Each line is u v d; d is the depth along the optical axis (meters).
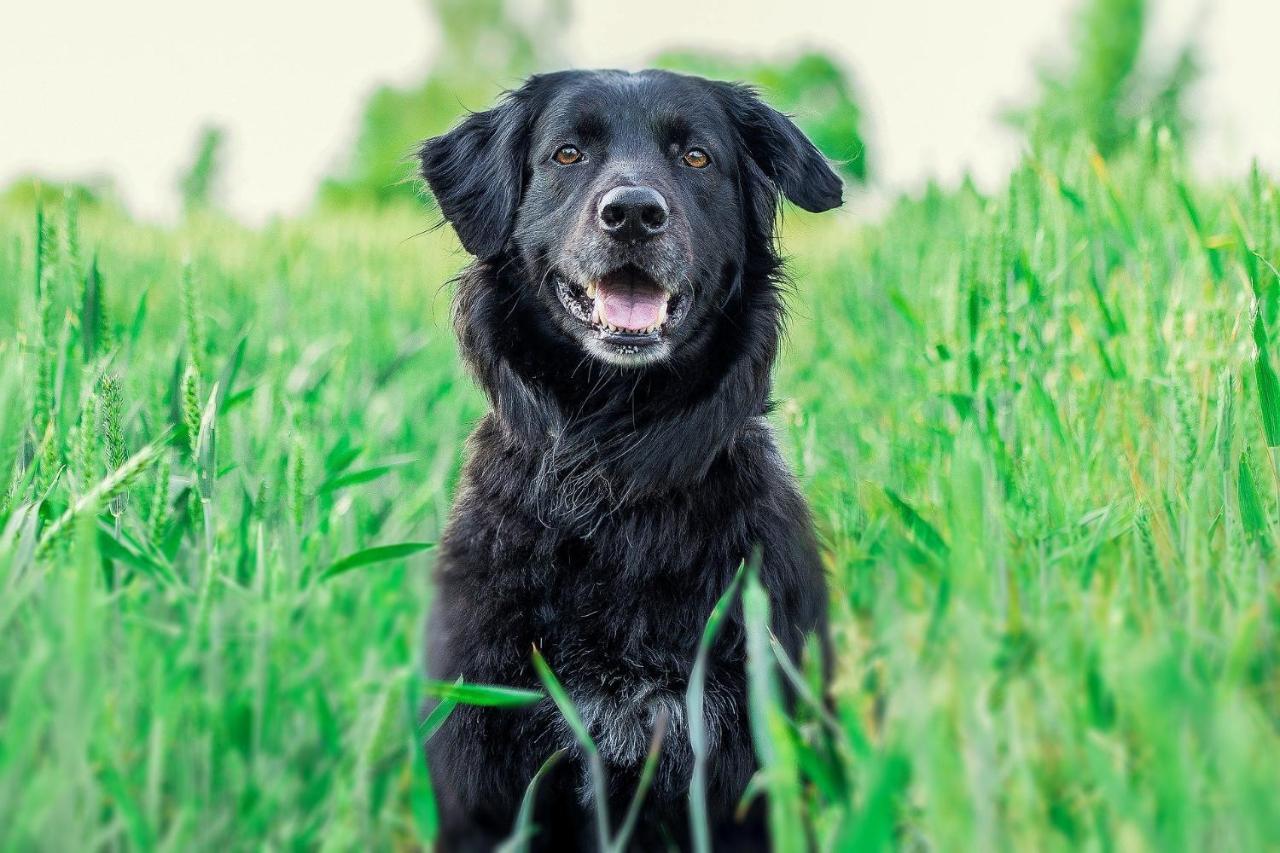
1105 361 3.54
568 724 3.19
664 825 3.22
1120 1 23.45
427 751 3.28
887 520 3.45
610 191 3.40
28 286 4.26
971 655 1.74
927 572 3.01
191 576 2.98
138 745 2.36
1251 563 2.54
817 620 3.47
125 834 2.21
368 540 4.00
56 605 2.05
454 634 3.26
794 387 6.25
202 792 2.32
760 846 3.23
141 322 3.63
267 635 2.55
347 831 2.14
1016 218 3.99
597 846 3.32
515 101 4.00
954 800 1.60
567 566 3.32
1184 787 1.61
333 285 8.03
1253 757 1.68
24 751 1.85
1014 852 1.81
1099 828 1.91
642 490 3.39
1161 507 2.93
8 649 2.18
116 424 3.01
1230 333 3.40
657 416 3.51
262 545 2.85
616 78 3.84
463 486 3.60
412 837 3.32
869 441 4.74
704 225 3.69
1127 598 2.60
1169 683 1.62
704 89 3.93
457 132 4.15
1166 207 4.20
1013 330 3.73
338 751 2.64
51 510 2.91
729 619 3.20
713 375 3.60
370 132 34.50
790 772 1.71
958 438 3.32
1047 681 2.07
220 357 5.16
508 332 3.74
